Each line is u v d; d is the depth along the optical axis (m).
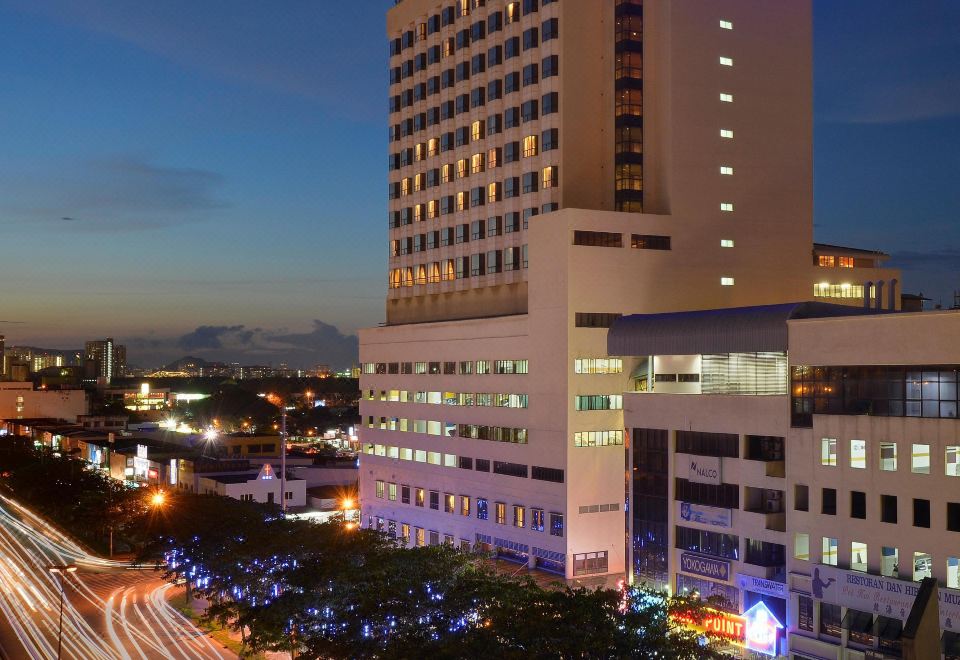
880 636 63.50
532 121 113.31
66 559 128.88
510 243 115.06
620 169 108.81
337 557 71.56
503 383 107.88
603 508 99.62
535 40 113.75
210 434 198.38
